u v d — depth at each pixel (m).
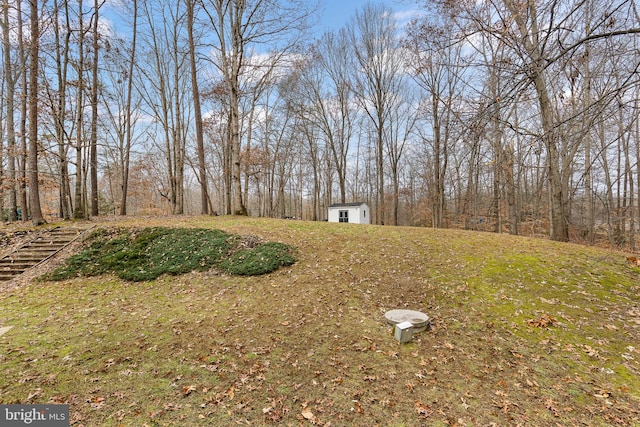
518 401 3.38
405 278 7.22
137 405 3.22
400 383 3.70
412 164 31.77
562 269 7.18
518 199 20.33
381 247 9.26
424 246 9.24
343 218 22.31
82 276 8.25
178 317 5.66
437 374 3.90
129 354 4.29
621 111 4.00
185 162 24.69
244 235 10.17
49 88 13.13
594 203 15.45
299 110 26.61
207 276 7.89
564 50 3.33
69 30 13.58
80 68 14.29
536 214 19.53
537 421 3.07
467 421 3.07
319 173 34.66
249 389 3.54
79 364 4.01
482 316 5.51
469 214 24.09
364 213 22.05
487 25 4.68
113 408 3.16
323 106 27.36
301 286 7.03
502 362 4.16
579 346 4.46
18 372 3.79
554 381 3.73
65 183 15.80
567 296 6.00
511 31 3.90
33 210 12.03
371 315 5.66
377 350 4.46
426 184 28.73
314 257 8.63
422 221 30.56
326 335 4.91
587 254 8.07
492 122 3.96
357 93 26.16
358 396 3.45
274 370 3.94
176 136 19.97
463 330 5.08
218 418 3.06
